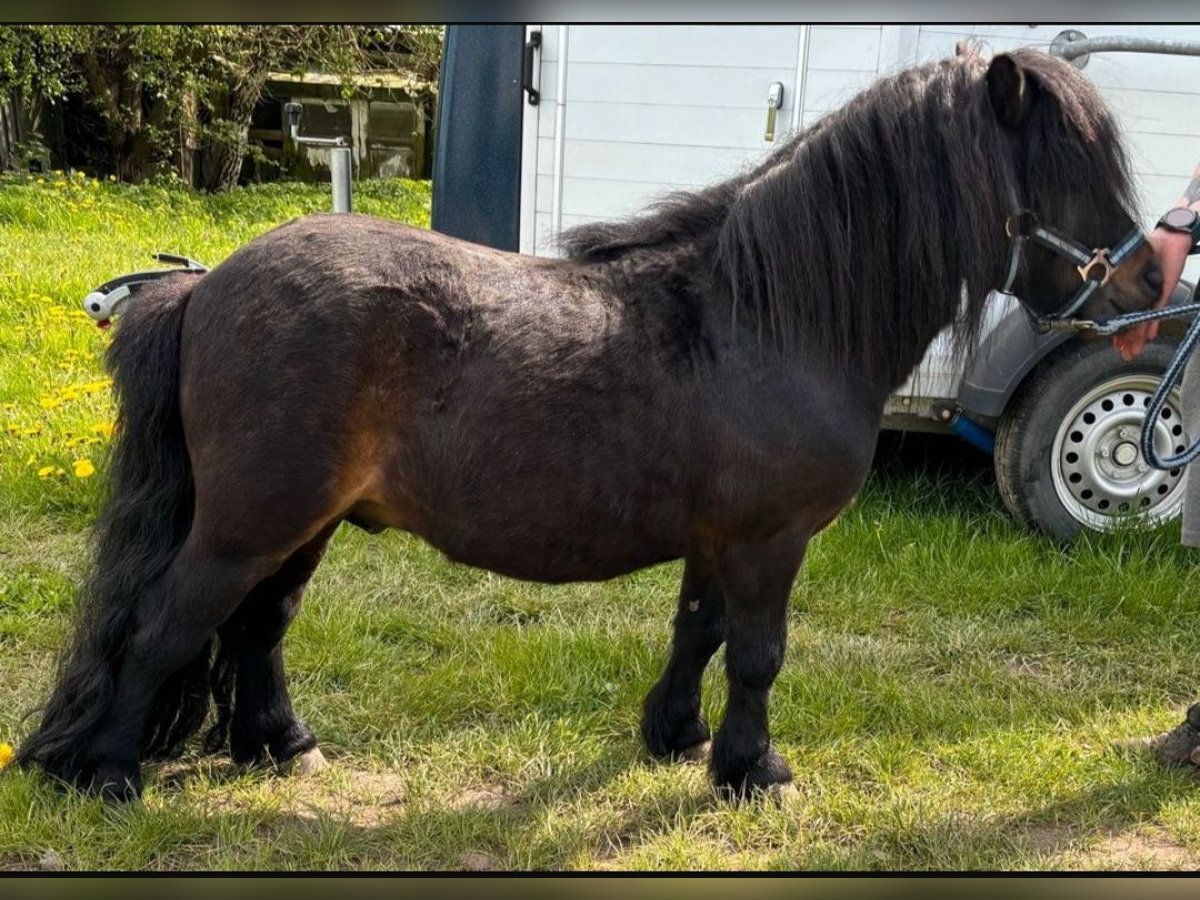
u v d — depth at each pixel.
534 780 2.77
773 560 2.46
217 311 2.33
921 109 2.40
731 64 4.19
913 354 2.53
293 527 2.34
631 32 4.21
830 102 4.14
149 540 2.45
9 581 3.68
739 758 2.63
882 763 2.89
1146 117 4.10
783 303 2.37
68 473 4.40
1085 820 2.69
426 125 16.05
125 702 2.47
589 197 4.36
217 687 2.73
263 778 2.72
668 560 2.56
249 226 10.90
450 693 3.13
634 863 2.45
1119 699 3.32
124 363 2.43
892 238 2.43
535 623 3.74
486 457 2.31
